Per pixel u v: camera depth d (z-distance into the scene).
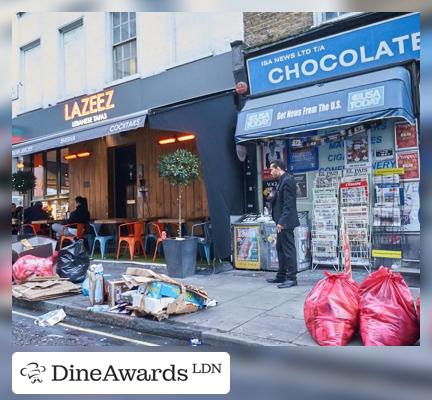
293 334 4.74
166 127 8.06
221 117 8.63
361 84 7.05
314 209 8.00
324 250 7.87
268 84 8.47
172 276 8.09
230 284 7.30
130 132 11.95
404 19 6.92
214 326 5.15
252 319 5.34
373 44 7.24
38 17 14.27
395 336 4.14
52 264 8.21
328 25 7.59
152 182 11.34
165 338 5.25
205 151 8.32
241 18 8.91
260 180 8.79
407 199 7.20
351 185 7.64
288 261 6.91
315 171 8.17
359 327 4.42
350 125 7.65
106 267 9.59
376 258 7.38
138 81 10.80
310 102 7.47
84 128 9.68
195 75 9.62
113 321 5.90
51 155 15.09
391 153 7.36
